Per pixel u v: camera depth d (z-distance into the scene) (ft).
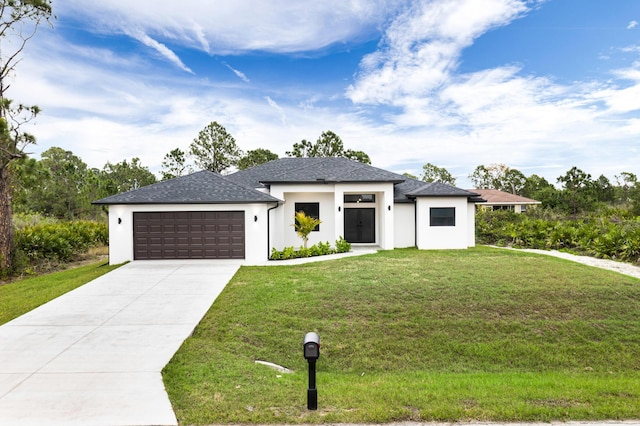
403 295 32.07
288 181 57.77
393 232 61.21
